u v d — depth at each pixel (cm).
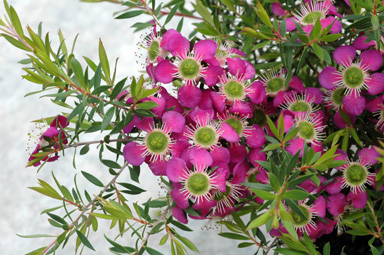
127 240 50
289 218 27
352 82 31
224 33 38
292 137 30
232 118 31
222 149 30
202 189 30
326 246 31
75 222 32
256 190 28
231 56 32
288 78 32
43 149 31
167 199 32
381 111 32
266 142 32
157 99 30
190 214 31
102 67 31
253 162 31
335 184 32
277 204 28
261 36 32
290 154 30
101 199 31
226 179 31
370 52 31
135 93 29
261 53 41
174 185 30
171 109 30
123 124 30
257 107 33
